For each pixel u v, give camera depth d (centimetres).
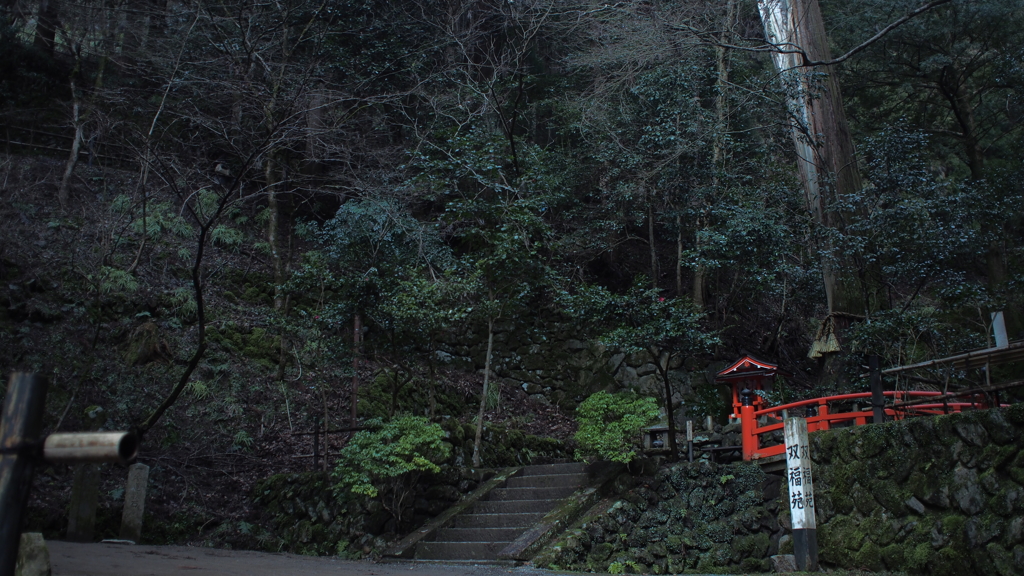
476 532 724
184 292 1130
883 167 1020
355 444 736
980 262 1429
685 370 1234
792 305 1395
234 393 1045
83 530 674
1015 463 552
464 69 1478
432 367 962
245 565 542
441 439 809
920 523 603
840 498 681
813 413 941
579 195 1464
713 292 1427
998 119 1459
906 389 794
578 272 1421
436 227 1294
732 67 1373
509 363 1366
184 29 1316
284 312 1216
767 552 697
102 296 1061
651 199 1367
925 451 619
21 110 1346
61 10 1352
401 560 693
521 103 1553
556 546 648
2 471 165
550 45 1611
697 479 747
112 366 980
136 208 1242
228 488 898
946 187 1092
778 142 1303
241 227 1394
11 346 927
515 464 1009
